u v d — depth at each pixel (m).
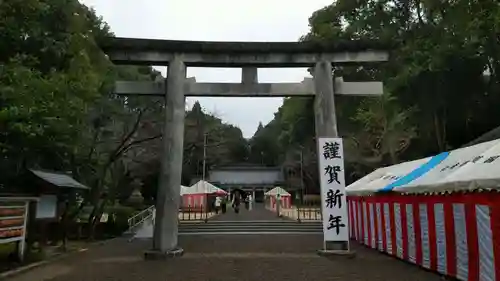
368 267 10.30
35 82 9.34
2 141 9.99
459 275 8.25
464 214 8.07
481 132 19.25
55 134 10.59
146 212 25.34
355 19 27.77
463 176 7.91
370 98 27.12
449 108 19.30
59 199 14.34
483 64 17.16
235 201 35.06
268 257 12.21
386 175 14.20
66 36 10.43
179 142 12.72
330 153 12.32
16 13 9.45
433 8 20.19
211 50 13.09
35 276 9.38
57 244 15.36
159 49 13.14
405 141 23.58
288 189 57.00
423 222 9.97
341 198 12.22
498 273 6.91
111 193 20.94
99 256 12.76
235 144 70.12
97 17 13.12
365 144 28.59
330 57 13.28
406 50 18.06
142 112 19.34
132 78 19.06
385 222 12.70
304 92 13.14
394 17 24.92
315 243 16.28
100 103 16.14
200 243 16.45
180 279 8.90
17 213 10.65
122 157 22.19
